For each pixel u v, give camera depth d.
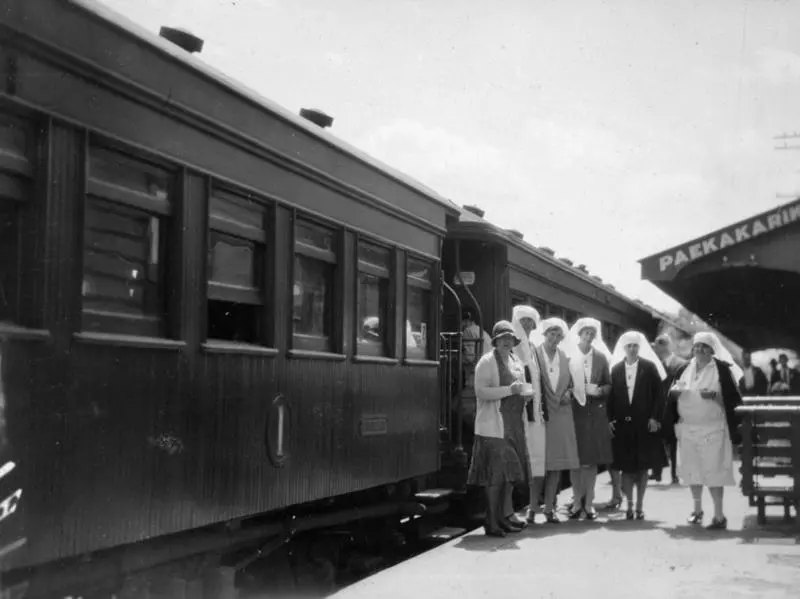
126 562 5.41
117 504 5.07
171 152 5.62
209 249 6.04
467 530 10.88
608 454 10.02
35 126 4.60
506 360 9.05
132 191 5.32
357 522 9.09
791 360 20.83
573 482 10.27
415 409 9.48
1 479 4.31
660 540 8.66
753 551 8.07
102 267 5.11
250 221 6.56
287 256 7.00
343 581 8.80
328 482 7.60
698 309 22.45
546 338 9.94
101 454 4.96
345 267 7.98
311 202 7.37
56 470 4.64
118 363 5.13
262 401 6.62
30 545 4.46
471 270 12.20
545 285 14.56
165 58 5.52
